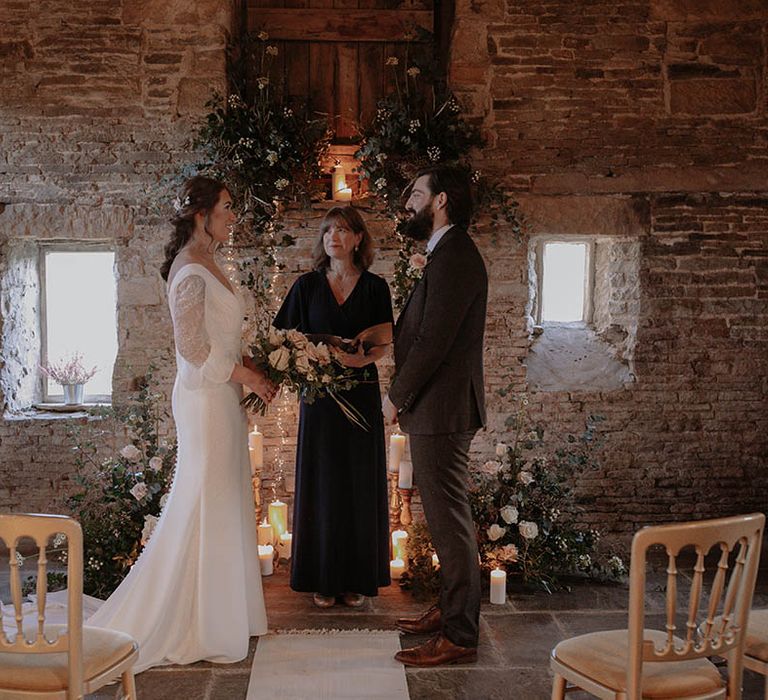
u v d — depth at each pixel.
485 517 4.10
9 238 4.52
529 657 3.19
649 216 4.66
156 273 4.52
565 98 4.60
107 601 3.23
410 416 3.07
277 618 3.54
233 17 4.58
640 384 4.73
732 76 4.62
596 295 5.10
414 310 3.10
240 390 3.25
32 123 4.44
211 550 3.10
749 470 4.78
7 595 3.78
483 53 4.57
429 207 3.10
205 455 3.11
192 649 3.11
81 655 2.12
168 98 4.44
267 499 4.66
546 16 4.57
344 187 4.59
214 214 3.13
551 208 4.62
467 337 3.05
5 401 4.54
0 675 2.14
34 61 4.42
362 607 3.68
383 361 4.62
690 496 4.77
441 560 3.11
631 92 4.61
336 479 3.57
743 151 4.65
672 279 4.70
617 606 3.73
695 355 4.73
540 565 3.97
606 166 4.63
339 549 3.61
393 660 3.13
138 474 4.00
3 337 4.52
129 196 4.49
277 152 4.26
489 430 4.68
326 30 4.80
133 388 4.55
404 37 4.81
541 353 4.93
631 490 4.75
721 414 4.76
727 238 4.70
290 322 3.72
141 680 2.97
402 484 4.23
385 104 4.39
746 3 4.59
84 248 4.88
